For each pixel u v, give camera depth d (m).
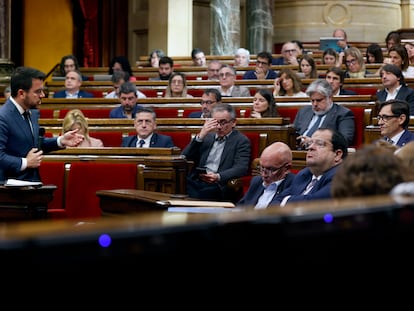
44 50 17.56
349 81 9.88
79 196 6.11
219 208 3.91
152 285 1.10
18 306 1.02
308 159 4.75
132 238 1.06
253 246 1.17
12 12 17.17
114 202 4.81
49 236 1.01
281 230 1.18
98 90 12.07
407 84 9.62
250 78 12.11
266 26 17.42
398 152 2.90
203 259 1.13
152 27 17.77
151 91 11.52
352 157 2.08
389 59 10.94
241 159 7.05
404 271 1.29
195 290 1.13
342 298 1.25
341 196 2.03
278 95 9.48
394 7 19.94
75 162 6.40
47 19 17.56
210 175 6.84
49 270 1.02
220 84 10.20
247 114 8.95
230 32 16.14
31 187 4.86
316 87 7.77
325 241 1.21
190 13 17.77
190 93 11.05
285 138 7.46
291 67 12.70
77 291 1.04
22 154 5.42
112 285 1.07
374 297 1.27
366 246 1.25
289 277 1.20
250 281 1.17
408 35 17.06
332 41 14.91
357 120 8.14
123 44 18.86
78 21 17.88
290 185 5.28
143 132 7.38
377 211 1.25
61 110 9.51
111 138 7.86
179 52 17.66
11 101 5.46
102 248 1.04
